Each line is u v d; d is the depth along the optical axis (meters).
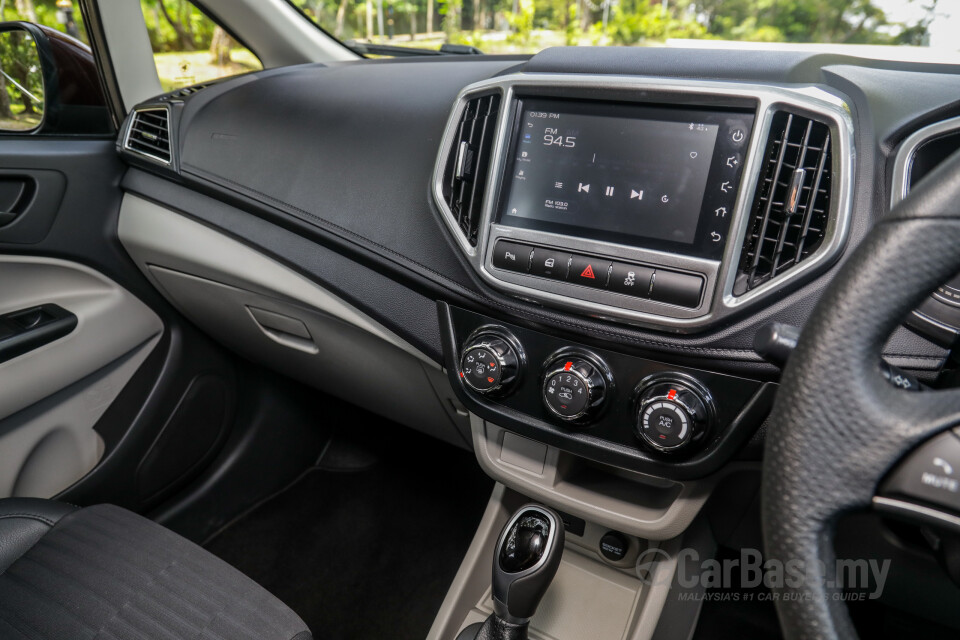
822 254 0.68
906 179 0.68
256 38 1.32
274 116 1.08
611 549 1.02
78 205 1.15
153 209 1.16
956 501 0.41
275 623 0.78
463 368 0.87
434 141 0.94
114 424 1.27
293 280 1.04
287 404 1.61
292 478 1.66
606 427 0.84
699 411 0.76
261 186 1.04
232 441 1.52
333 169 1.00
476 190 0.85
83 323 1.18
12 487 1.12
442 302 0.93
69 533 0.86
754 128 0.68
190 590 0.80
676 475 0.82
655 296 0.74
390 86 1.05
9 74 1.11
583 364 0.81
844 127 0.66
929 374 0.68
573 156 0.78
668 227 0.74
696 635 1.23
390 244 0.94
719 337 0.74
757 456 0.81
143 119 1.18
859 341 0.42
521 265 0.81
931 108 0.70
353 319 1.01
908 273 0.41
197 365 1.40
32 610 0.75
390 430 1.74
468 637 0.92
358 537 1.51
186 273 1.17
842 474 0.43
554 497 0.96
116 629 0.74
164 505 1.42
